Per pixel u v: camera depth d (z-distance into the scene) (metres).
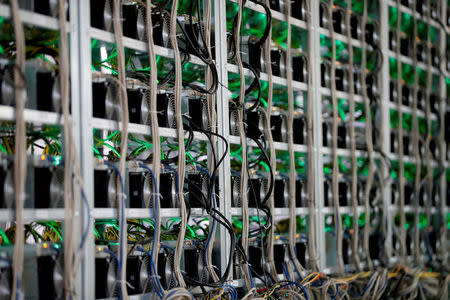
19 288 2.42
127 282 2.86
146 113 3.15
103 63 3.69
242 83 3.63
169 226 3.99
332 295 3.93
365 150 4.57
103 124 2.88
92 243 2.75
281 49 4.00
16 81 2.45
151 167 3.17
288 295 3.62
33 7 2.71
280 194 3.89
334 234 4.38
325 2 4.36
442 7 5.42
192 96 3.48
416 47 5.11
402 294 4.38
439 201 5.21
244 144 3.58
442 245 5.14
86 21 2.82
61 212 2.70
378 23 4.82
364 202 4.48
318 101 4.16
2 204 2.55
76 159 2.60
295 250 3.89
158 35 3.31
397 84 4.90
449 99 5.45
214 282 3.26
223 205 3.47
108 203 2.89
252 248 3.75
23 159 2.44
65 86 2.60
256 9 3.76
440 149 5.24
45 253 2.73
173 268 3.23
